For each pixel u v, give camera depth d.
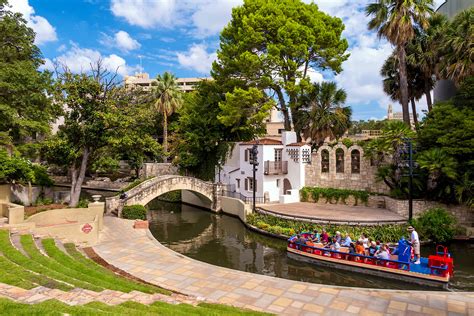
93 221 20.12
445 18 30.70
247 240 24.81
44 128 28.38
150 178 35.75
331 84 34.72
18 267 10.74
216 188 35.47
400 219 23.31
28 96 27.00
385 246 17.34
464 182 22.00
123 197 28.88
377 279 16.48
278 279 14.12
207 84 40.81
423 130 24.66
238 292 12.68
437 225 22.28
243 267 18.88
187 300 10.55
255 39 32.94
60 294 8.53
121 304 8.61
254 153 29.47
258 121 36.12
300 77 33.66
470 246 21.64
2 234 15.77
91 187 53.84
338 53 34.22
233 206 33.12
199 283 13.59
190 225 30.17
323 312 11.00
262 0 35.12
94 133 24.59
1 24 26.47
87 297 8.63
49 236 17.14
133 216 27.11
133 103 27.91
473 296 12.39
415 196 25.47
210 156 41.25
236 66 35.06
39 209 22.59
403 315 10.82
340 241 19.34
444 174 22.83
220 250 22.33
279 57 32.50
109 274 13.45
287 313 10.91
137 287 11.79
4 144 26.47
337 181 31.30
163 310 8.43
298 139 37.56
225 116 35.09
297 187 32.75
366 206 28.88
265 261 19.83
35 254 13.35
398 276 15.93
